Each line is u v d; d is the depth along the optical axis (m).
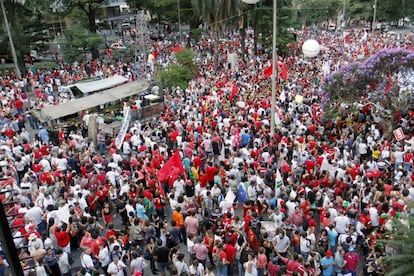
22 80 34.50
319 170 15.16
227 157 16.53
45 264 10.38
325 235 11.11
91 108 26.19
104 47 48.84
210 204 13.14
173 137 19.09
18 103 26.81
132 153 17.73
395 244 9.09
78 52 42.06
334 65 34.69
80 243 12.07
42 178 14.70
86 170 15.42
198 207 13.23
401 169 14.75
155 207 13.73
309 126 19.95
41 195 13.06
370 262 10.42
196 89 29.41
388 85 20.64
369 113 21.91
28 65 41.78
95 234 11.34
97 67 38.84
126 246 11.69
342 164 15.11
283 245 10.90
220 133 19.45
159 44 50.06
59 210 12.39
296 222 12.20
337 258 10.23
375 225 12.02
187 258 12.47
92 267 10.32
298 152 16.55
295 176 15.16
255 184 13.84
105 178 15.08
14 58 34.50
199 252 10.83
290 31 45.09
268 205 13.16
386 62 20.80
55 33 51.41
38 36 41.28
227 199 13.04
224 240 11.12
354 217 12.08
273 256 11.09
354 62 21.77
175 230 11.73
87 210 12.79
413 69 20.69
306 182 13.86
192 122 21.11
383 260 9.21
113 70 37.41
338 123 21.08
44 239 11.79
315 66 35.78
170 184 14.54
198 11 37.38
